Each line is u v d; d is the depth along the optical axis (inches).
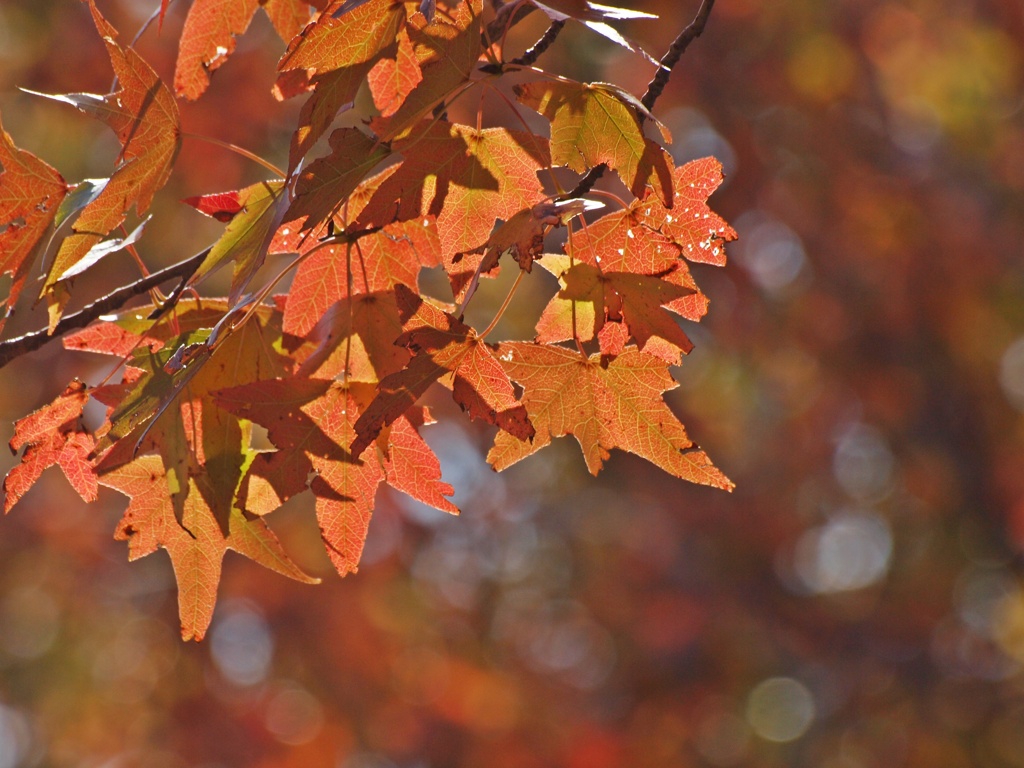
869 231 391.2
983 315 384.8
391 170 81.0
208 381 78.8
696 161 73.9
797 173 391.2
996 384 386.9
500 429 74.2
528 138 72.2
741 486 393.1
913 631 373.7
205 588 83.0
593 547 420.8
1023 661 373.7
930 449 387.9
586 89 70.5
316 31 69.2
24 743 431.5
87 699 422.3
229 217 76.2
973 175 394.6
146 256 360.2
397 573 417.1
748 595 379.2
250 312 75.9
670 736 393.1
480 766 399.9
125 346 86.4
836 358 389.4
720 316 385.4
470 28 68.6
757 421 407.5
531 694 418.0
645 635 389.4
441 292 355.3
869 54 385.7
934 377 387.5
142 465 82.3
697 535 388.5
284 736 401.1
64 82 345.1
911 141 399.9
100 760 416.2
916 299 381.7
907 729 371.2
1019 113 389.4
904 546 395.9
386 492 404.5
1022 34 372.8
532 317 365.1
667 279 73.3
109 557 411.5
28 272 80.7
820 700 382.6
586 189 75.0
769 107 385.4
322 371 77.9
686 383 395.9
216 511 76.1
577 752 387.9
